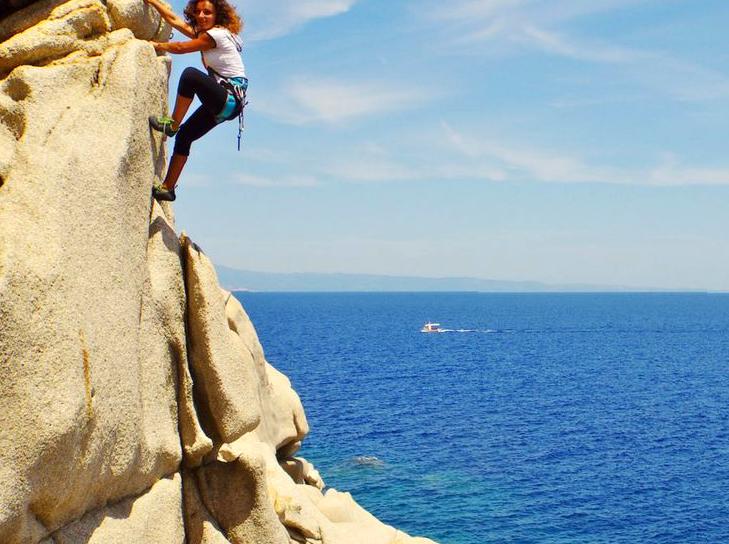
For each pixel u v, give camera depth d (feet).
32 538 30.09
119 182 35.81
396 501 166.91
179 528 41.34
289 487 54.08
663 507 168.14
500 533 147.74
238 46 41.01
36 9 36.94
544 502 169.68
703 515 162.50
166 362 41.24
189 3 40.81
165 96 41.86
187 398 42.55
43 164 32.04
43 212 31.14
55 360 29.43
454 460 207.00
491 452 218.79
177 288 42.27
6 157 32.60
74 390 30.04
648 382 393.50
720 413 296.10
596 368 460.14
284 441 75.00
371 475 188.24
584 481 189.06
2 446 27.66
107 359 33.37
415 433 243.19
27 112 33.76
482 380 389.80
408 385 361.51
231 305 65.46
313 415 270.87
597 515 161.27
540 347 610.24
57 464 29.66
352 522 70.59
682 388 370.32
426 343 628.28
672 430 259.80
